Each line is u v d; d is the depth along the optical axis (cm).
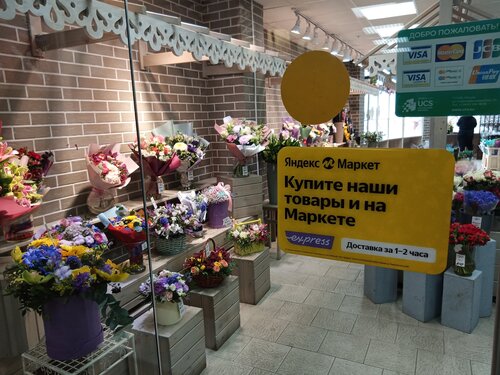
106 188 218
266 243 281
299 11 248
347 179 80
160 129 284
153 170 253
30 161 172
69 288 121
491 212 227
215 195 287
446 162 71
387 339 228
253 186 303
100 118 232
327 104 83
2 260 150
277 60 265
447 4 76
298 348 225
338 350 221
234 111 339
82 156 221
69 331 128
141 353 167
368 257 80
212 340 229
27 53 189
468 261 224
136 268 193
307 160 83
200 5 326
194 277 232
